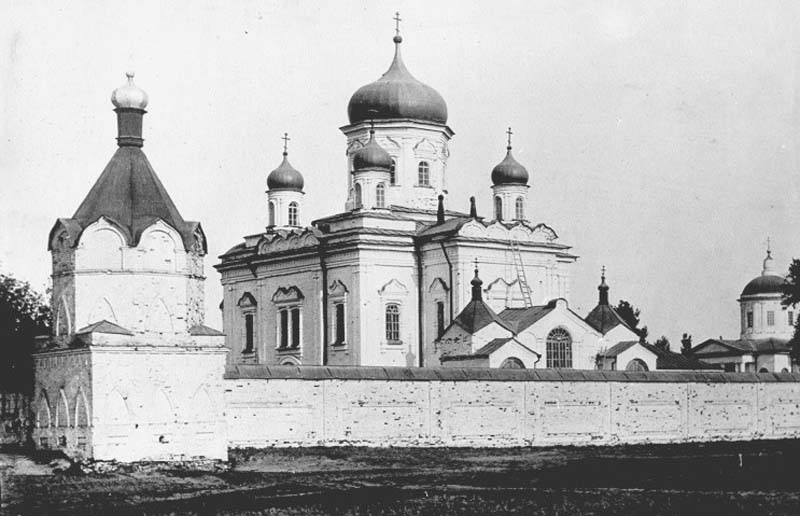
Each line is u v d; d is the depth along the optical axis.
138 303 58.97
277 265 103.44
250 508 47.16
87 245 58.78
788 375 85.88
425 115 104.38
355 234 95.44
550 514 45.69
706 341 131.50
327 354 97.81
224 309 109.25
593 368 89.44
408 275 96.75
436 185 105.12
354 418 68.69
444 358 84.06
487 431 72.75
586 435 76.19
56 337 59.56
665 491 51.59
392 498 49.62
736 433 82.44
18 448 62.75
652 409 78.94
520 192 104.31
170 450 58.62
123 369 57.69
